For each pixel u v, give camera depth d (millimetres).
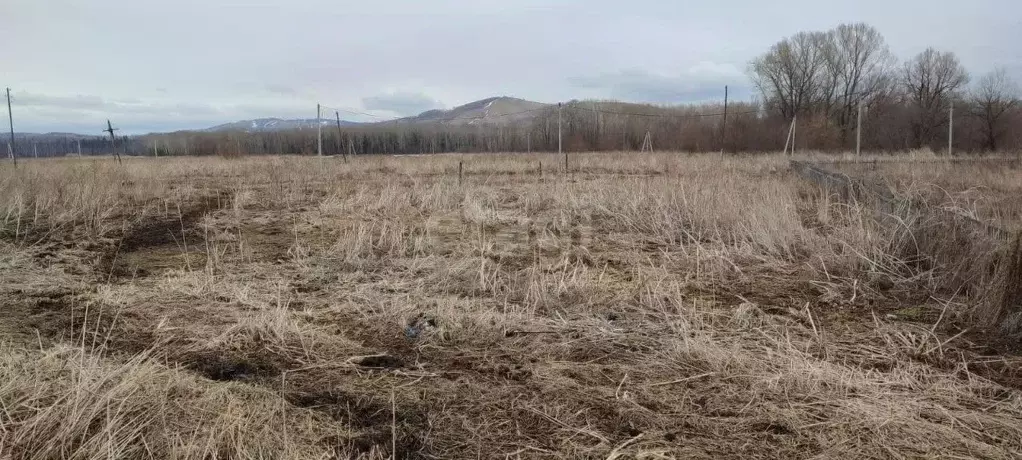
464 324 4625
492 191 14008
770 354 3916
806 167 16766
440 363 3961
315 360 4020
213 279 5980
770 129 39344
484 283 5773
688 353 3953
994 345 4215
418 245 7625
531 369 3809
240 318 4727
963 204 8883
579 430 3045
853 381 3535
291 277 6227
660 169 22234
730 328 4562
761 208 8211
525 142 50688
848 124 43094
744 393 3432
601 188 12180
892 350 4086
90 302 5160
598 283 5902
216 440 2807
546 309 5105
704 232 8562
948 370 3783
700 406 3299
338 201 12453
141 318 4789
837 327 4625
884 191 8469
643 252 7609
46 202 10758
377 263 6766
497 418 3197
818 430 3035
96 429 2879
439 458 2826
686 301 5328
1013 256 4641
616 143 44375
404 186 15586
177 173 21000
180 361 3969
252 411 3135
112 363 3762
